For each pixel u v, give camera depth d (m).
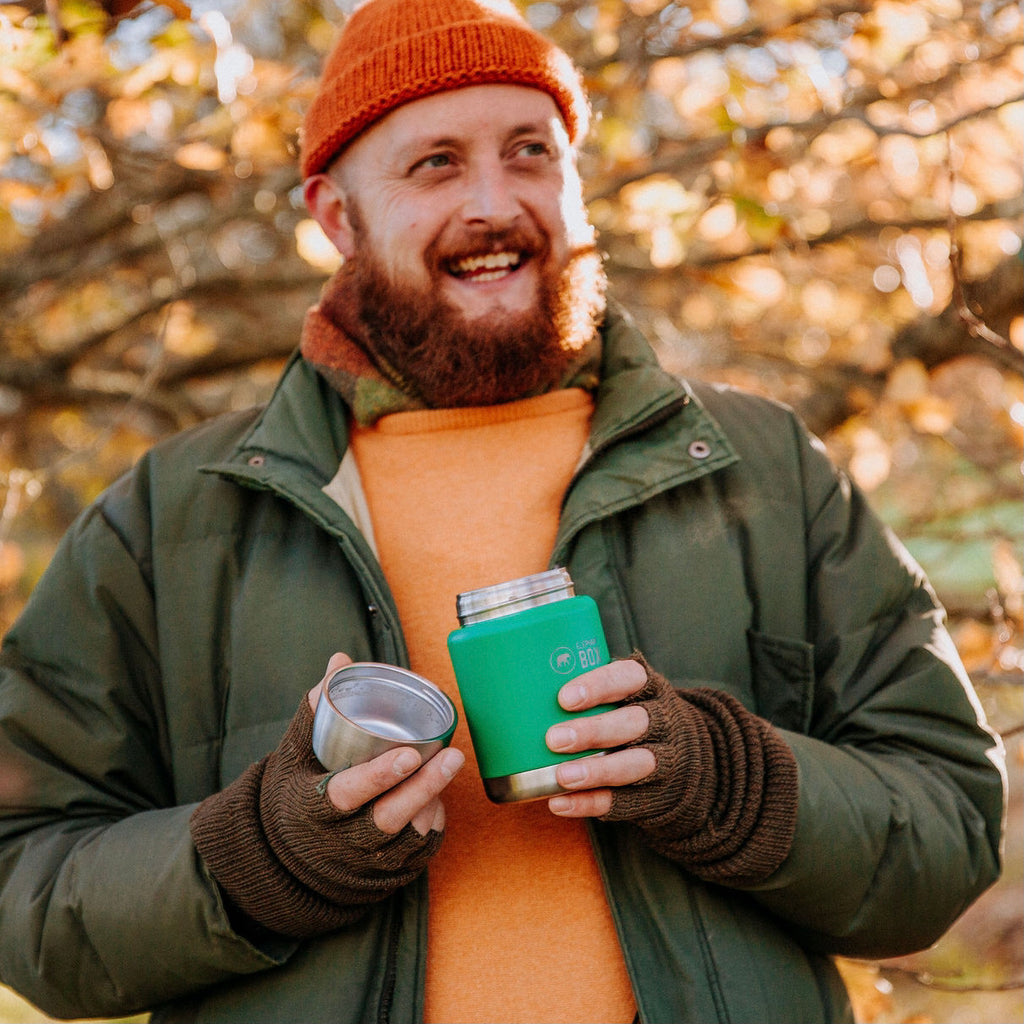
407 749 1.38
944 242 3.63
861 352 3.98
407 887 1.58
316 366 1.92
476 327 1.80
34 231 4.12
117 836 1.61
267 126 3.20
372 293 1.87
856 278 3.97
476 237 1.79
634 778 1.42
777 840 1.51
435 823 1.46
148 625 1.80
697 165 3.32
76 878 1.59
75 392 4.35
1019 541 3.72
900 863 1.63
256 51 4.04
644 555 1.77
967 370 4.07
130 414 4.38
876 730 1.74
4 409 4.52
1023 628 3.20
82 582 1.81
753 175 3.16
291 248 4.24
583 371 1.94
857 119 2.96
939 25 3.28
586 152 3.49
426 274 1.82
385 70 1.84
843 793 1.60
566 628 1.45
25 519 5.11
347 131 1.89
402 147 1.83
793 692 1.75
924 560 4.13
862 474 3.62
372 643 1.71
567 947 1.59
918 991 4.80
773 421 1.96
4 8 2.72
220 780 1.70
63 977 1.61
